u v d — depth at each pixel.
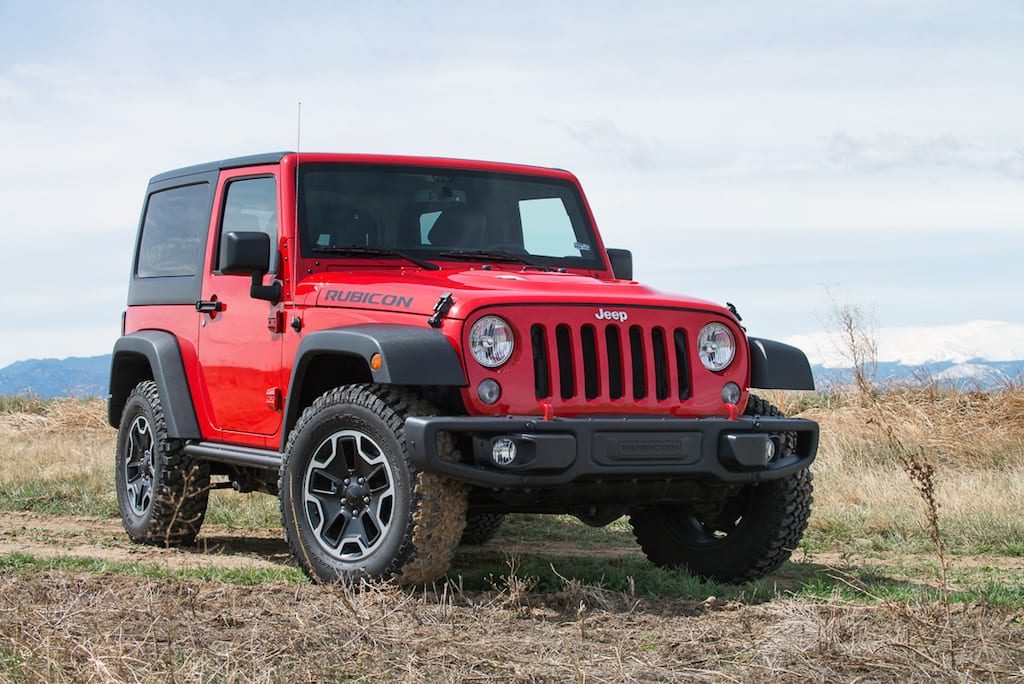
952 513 8.38
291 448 5.72
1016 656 4.23
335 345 5.52
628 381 5.54
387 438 5.27
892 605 4.79
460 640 4.37
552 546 7.89
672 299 5.77
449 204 6.66
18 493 9.84
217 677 3.83
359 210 6.43
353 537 5.47
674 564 6.57
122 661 3.78
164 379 7.13
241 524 8.57
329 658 4.07
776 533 6.05
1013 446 11.25
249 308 6.52
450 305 5.35
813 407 13.23
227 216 6.93
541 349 5.43
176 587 5.35
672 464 5.42
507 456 5.13
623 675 3.95
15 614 4.53
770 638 4.42
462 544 8.00
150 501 7.42
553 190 7.07
